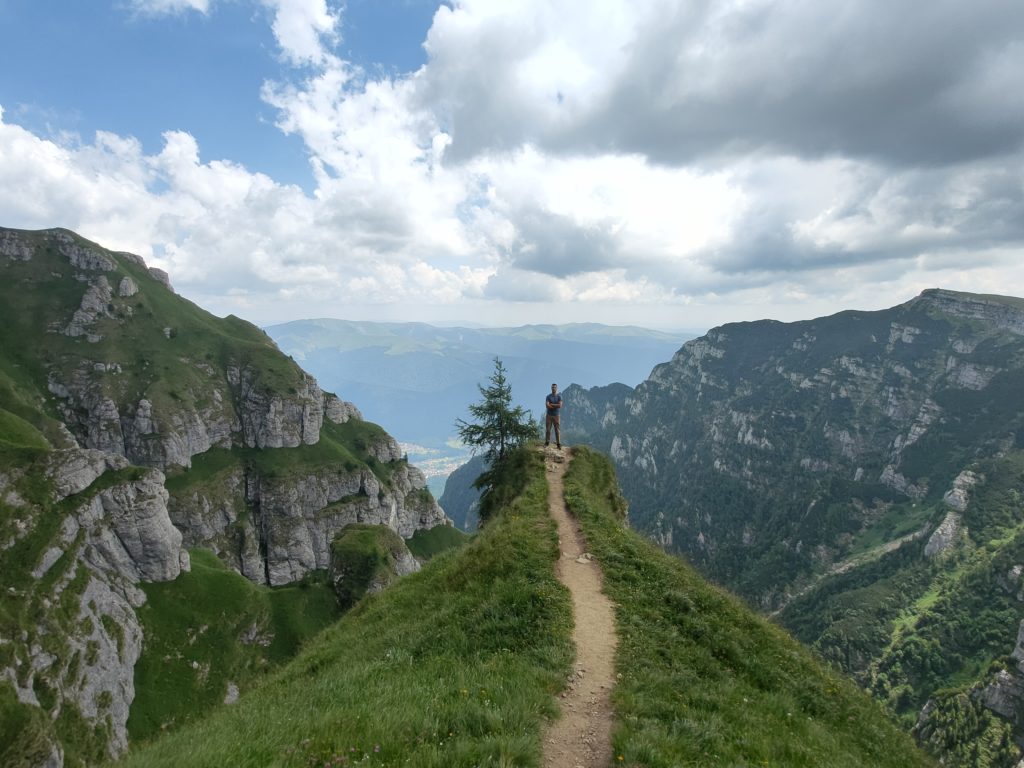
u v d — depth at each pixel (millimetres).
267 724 12008
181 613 120875
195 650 116625
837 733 16172
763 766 11664
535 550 24219
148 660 109625
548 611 18688
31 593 96250
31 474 110875
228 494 197875
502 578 21656
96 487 117688
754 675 17844
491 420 50562
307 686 16484
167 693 107062
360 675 15445
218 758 9789
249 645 124000
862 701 20234
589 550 25750
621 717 12703
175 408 199125
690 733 12055
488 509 45281
